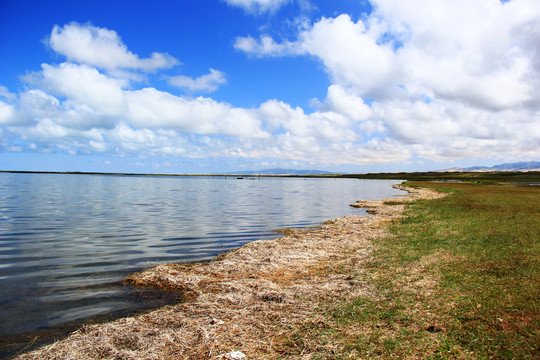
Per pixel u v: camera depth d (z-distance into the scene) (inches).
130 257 637.3
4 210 1373.0
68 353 252.7
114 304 390.0
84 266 567.2
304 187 4591.5
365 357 240.5
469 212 1156.5
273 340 270.8
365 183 6353.3
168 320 316.2
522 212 1117.7
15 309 374.0
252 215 1359.5
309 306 343.3
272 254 615.5
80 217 1203.9
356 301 349.4
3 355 269.6
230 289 412.5
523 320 289.4
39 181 5108.3
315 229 973.2
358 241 732.7
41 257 628.4
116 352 253.0
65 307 380.5
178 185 4891.7
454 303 335.0
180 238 843.4
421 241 682.2
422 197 2187.5
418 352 245.6
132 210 1467.8
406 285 401.4
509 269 447.5
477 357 236.7
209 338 274.1
